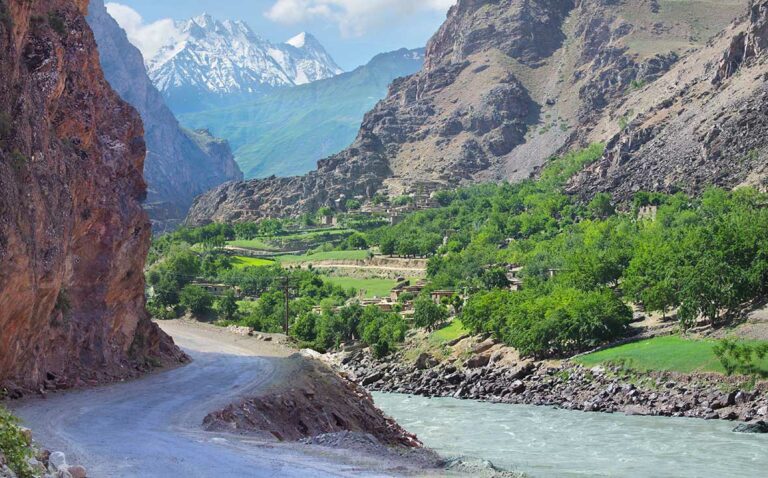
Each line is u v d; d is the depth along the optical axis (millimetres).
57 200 51469
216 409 49031
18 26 48906
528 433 81438
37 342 53188
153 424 43094
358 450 40469
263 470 31375
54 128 59500
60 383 55750
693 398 97438
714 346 103688
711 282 123125
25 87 47938
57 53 56688
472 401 118625
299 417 56969
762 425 79625
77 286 64562
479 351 149250
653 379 107438
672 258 142375
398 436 66875
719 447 69125
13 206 42312
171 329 129000
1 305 42000
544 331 133250
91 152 65188
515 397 118125
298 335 186375
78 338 62375
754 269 124562
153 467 30531
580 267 169125
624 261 170000
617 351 122688
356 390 73375
